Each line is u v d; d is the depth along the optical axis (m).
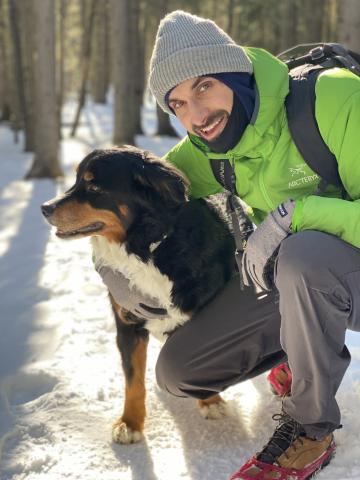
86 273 4.83
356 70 2.15
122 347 2.58
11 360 3.28
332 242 1.99
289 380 2.74
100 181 2.45
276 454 2.14
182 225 2.45
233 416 2.70
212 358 2.46
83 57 15.26
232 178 2.33
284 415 2.22
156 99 2.29
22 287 4.54
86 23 17.23
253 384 2.98
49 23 9.16
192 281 2.44
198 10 20.78
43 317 3.89
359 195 2.04
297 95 2.08
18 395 3.01
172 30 2.13
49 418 2.70
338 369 2.08
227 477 2.24
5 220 6.80
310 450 2.14
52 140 9.57
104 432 2.61
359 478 2.09
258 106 2.07
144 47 22.70
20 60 13.45
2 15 19.23
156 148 12.39
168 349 2.49
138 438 2.52
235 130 2.17
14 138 15.08
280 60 2.34
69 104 28.86
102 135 15.98
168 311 2.49
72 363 3.22
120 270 2.51
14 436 2.57
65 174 9.88
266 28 23.72
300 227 2.02
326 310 1.99
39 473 2.31
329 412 2.12
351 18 4.68
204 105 2.15
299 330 2.03
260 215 2.49
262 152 2.16
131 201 2.43
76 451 2.46
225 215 2.61
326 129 2.01
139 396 2.56
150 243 2.44
